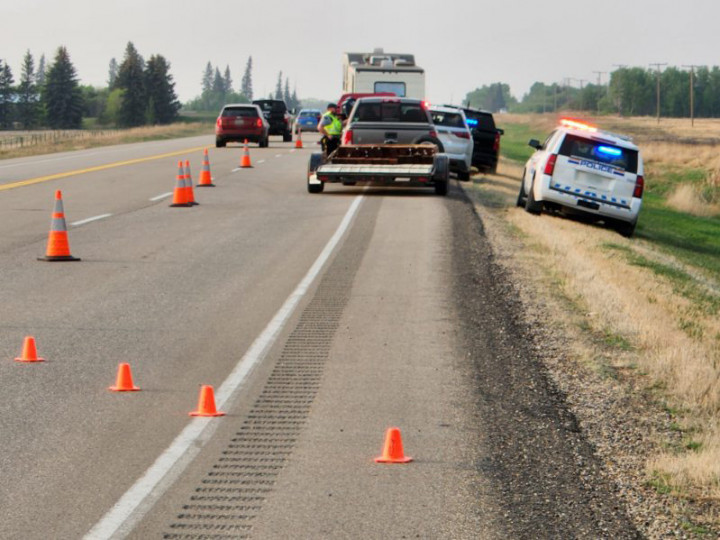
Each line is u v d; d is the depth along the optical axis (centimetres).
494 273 2438
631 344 1817
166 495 1042
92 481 1076
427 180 4244
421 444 1225
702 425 1371
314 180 4303
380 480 1100
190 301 2047
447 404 1393
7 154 8456
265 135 8381
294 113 10375
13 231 3050
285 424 1293
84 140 11075
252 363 1588
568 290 2261
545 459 1184
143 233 3055
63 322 1844
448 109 5541
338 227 3209
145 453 1169
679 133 17688
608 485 1112
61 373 1508
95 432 1240
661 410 1438
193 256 2622
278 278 2320
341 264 2517
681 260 4016
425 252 2730
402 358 1636
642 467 1181
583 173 3841
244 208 3756
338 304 2045
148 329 1800
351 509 1016
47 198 4053
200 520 981
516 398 1431
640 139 14838
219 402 1380
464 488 1081
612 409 1415
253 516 995
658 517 1030
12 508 998
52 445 1188
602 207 3844
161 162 6328
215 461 1148
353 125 4419
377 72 7756
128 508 1005
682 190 8044
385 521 988
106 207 3753
